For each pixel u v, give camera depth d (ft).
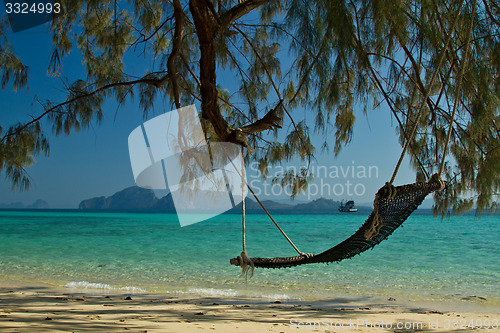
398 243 53.57
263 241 55.01
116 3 18.03
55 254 40.22
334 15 10.00
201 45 11.25
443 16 11.51
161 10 18.67
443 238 61.05
